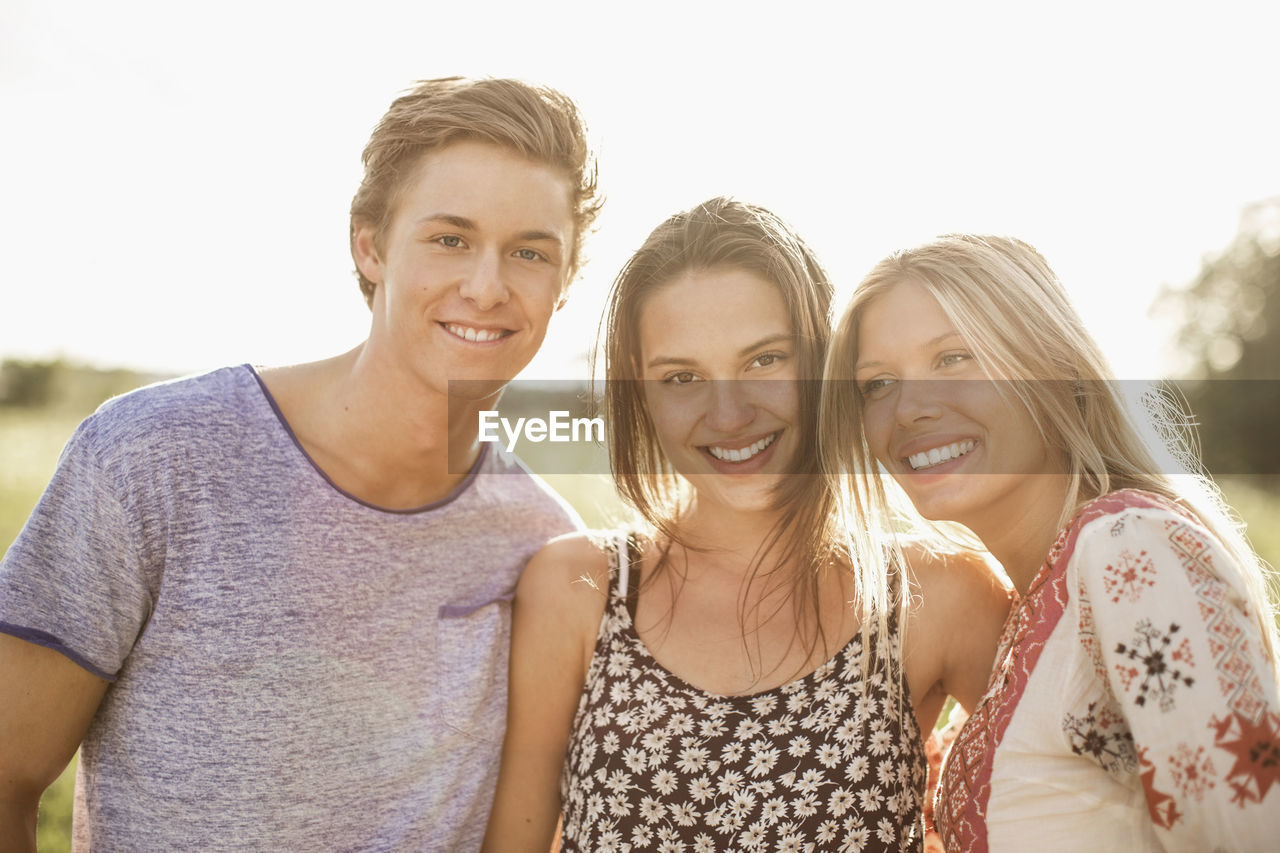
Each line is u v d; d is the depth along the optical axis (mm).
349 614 1700
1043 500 1642
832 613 1761
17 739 1565
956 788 1517
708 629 1764
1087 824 1380
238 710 1630
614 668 1744
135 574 1603
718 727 1655
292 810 1651
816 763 1619
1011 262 1616
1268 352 25500
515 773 1855
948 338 1610
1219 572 1316
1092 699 1396
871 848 1594
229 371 1797
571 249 1851
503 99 1708
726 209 1811
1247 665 1258
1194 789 1243
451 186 1665
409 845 1729
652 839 1610
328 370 1813
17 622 1534
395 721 1734
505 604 1899
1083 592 1424
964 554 1896
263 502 1667
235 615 1631
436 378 1707
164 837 1617
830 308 1851
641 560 1844
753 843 1581
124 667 1657
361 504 1728
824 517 1828
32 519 1596
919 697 1797
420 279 1678
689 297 1765
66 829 3125
